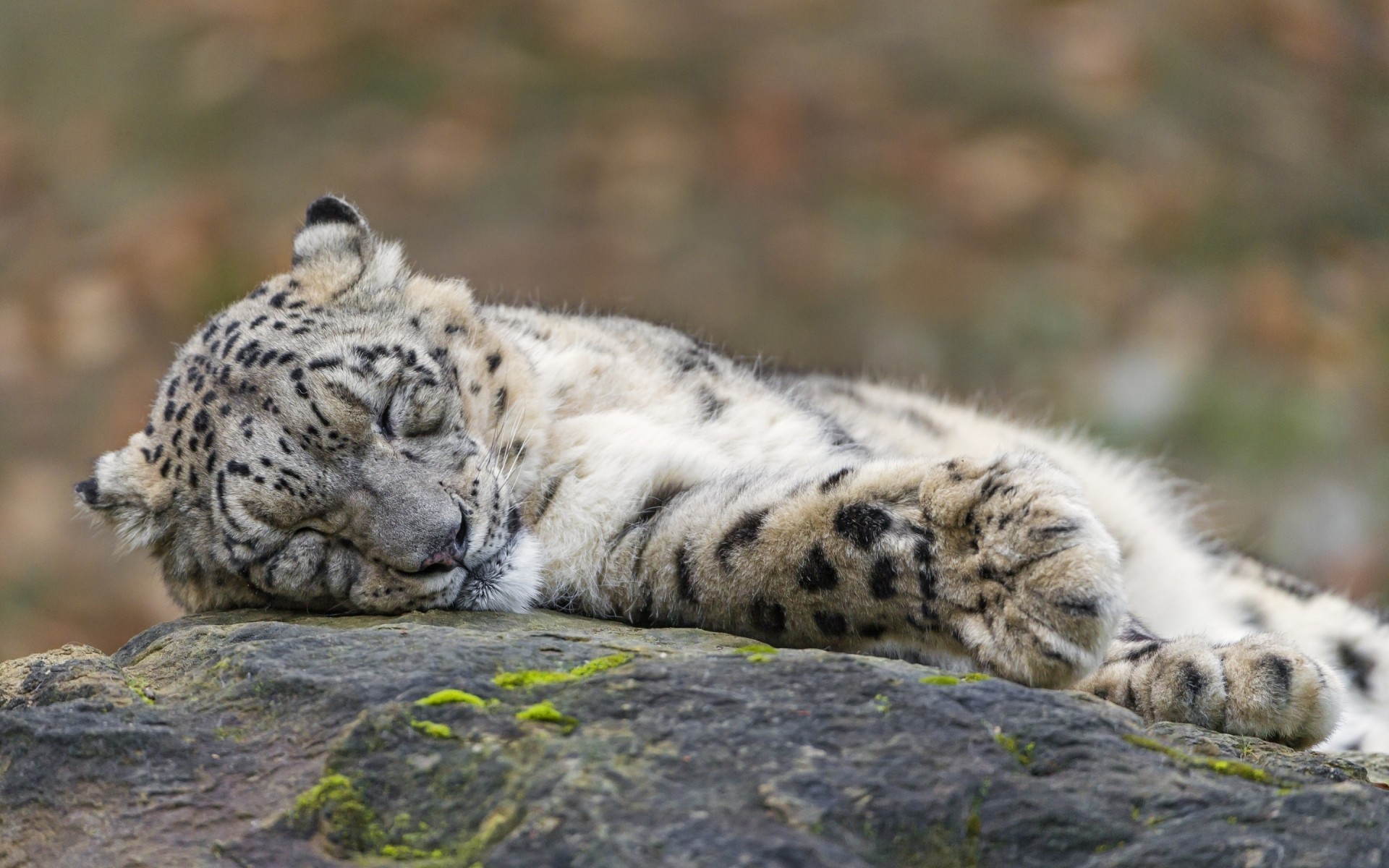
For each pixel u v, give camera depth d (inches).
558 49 1051.3
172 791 221.3
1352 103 1061.1
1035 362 851.4
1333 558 764.0
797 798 201.0
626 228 919.0
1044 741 214.4
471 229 917.8
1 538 761.6
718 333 857.5
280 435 310.2
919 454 406.9
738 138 975.6
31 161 1007.0
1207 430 818.2
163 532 327.6
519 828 197.2
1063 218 935.0
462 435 329.1
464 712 220.5
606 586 319.9
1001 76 1032.2
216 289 900.0
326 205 371.2
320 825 209.9
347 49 1047.0
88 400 850.8
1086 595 244.8
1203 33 1082.7
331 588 311.4
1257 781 214.4
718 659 233.1
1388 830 198.7
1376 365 881.5
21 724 233.0
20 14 1103.6
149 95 1039.0
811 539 273.3
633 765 207.0
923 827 199.6
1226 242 934.4
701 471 332.8
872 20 1074.1
